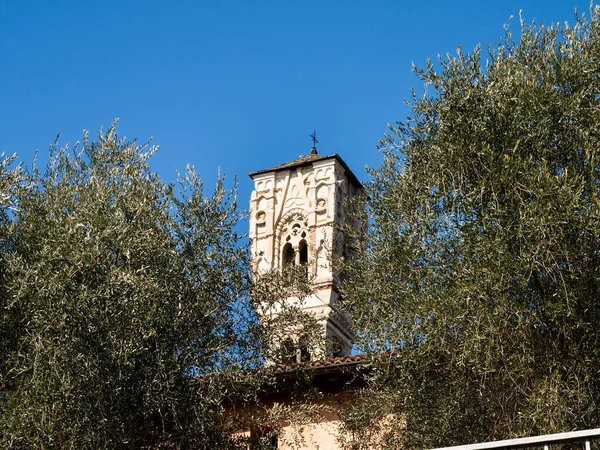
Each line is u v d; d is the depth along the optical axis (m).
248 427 21.62
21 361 19.91
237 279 21.73
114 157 22.84
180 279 21.08
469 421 18.28
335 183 48.31
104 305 19.70
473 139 19.30
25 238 21.36
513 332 17.59
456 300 17.91
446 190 19.28
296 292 22.94
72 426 18.91
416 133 20.23
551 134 18.98
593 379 17.25
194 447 20.38
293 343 22.58
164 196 22.19
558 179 17.66
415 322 18.59
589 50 19.83
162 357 20.17
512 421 17.78
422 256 19.16
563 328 17.53
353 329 19.95
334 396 22.95
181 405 20.22
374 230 20.31
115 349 19.34
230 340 21.38
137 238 20.73
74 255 19.97
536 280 17.95
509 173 18.17
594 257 17.69
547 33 20.70
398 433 19.98
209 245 21.70
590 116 18.95
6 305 20.39
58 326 19.34
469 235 18.48
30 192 22.19
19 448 18.66
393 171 20.64
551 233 17.31
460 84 20.00
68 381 18.94
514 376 17.88
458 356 18.19
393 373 19.48
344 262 21.44
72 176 22.56
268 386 23.44
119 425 19.20
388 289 19.31
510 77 19.67
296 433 21.95
